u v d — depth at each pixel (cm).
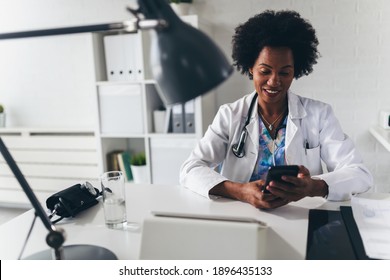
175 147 244
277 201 105
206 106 244
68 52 289
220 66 56
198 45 55
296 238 88
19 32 56
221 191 117
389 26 227
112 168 269
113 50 246
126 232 96
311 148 136
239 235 72
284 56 125
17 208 310
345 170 119
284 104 139
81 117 296
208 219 76
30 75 302
